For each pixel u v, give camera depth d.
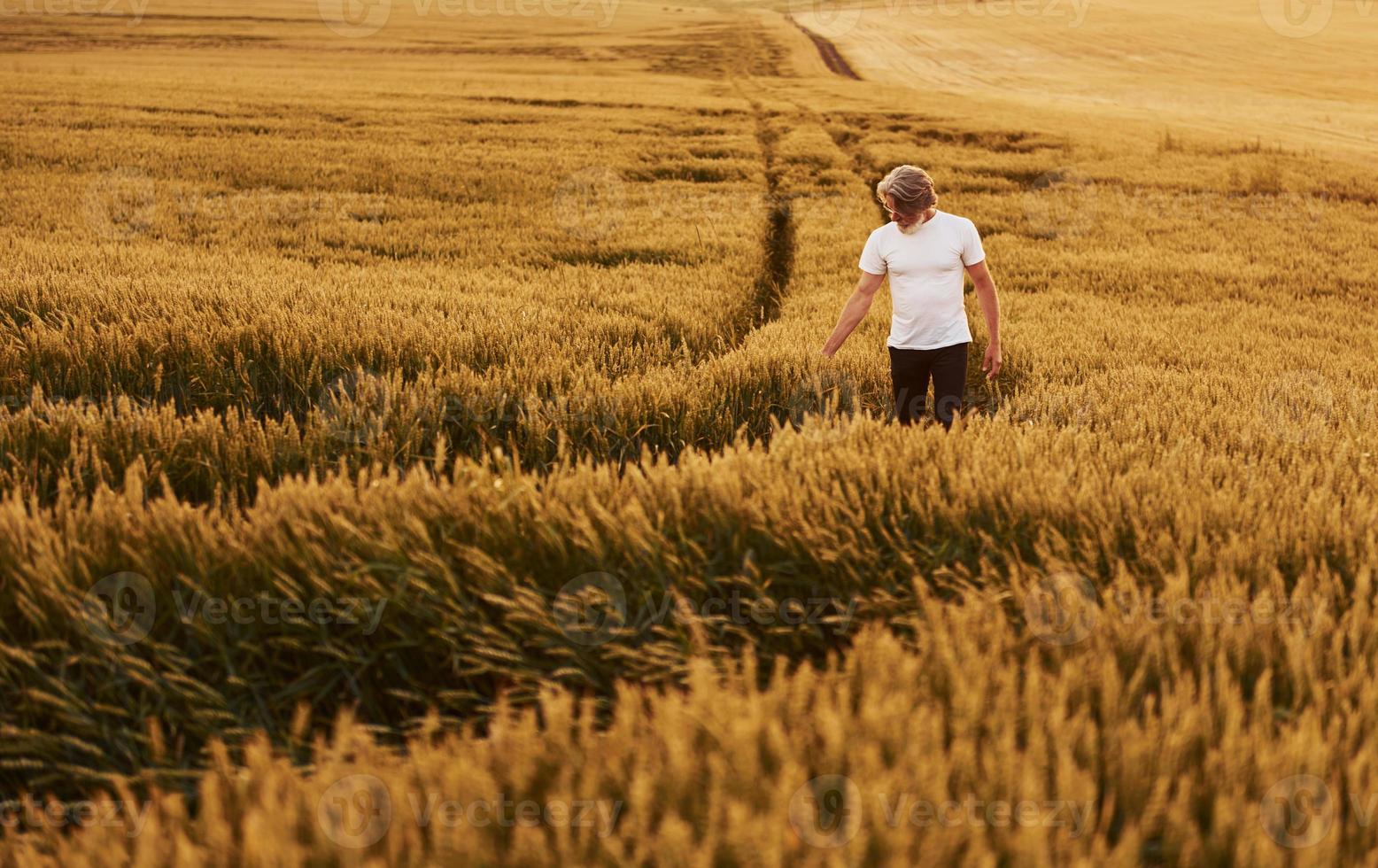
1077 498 3.24
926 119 28.86
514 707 2.61
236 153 18.25
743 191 16.64
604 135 22.92
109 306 6.75
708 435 5.50
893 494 3.23
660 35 74.19
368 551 2.86
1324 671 2.32
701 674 2.07
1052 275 11.59
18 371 5.61
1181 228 14.80
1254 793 1.79
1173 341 8.13
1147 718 1.92
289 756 2.36
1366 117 38.03
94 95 26.64
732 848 1.55
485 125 24.39
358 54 55.94
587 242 12.12
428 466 4.86
